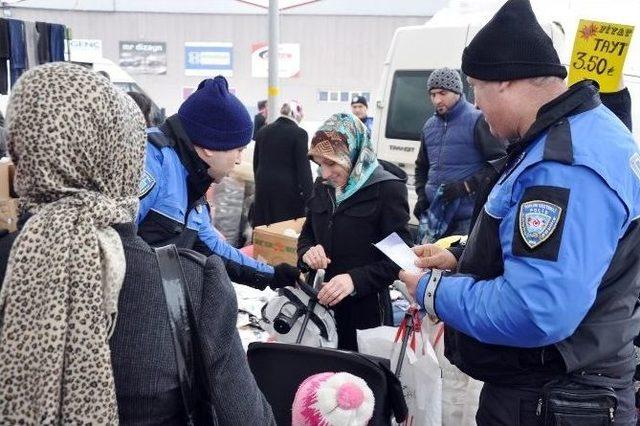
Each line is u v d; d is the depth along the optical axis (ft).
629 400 5.26
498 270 5.08
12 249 3.14
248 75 51.72
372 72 50.93
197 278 3.68
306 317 7.47
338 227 8.05
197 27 51.21
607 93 8.41
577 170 4.49
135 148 3.45
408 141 17.87
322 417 5.66
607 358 4.95
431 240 14.12
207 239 7.56
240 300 9.43
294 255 10.53
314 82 51.39
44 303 3.01
